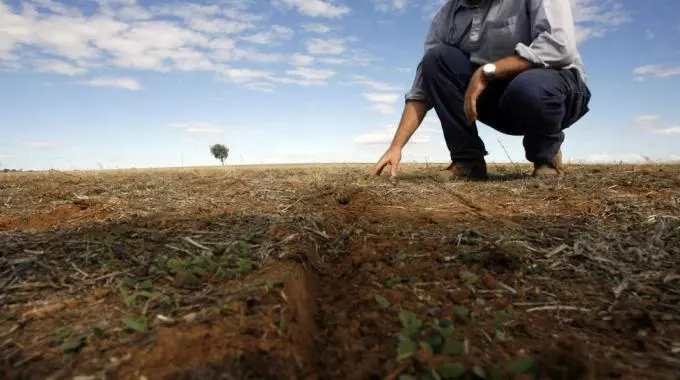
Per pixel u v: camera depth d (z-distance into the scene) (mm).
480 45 1579
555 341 562
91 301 636
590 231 974
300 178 1881
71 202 1392
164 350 478
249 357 468
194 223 1039
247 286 629
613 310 656
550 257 842
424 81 1653
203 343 491
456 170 1732
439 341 520
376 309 629
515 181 1588
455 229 1016
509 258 798
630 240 919
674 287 724
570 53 1434
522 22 1497
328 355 513
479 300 680
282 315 551
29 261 792
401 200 1334
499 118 1688
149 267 752
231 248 825
